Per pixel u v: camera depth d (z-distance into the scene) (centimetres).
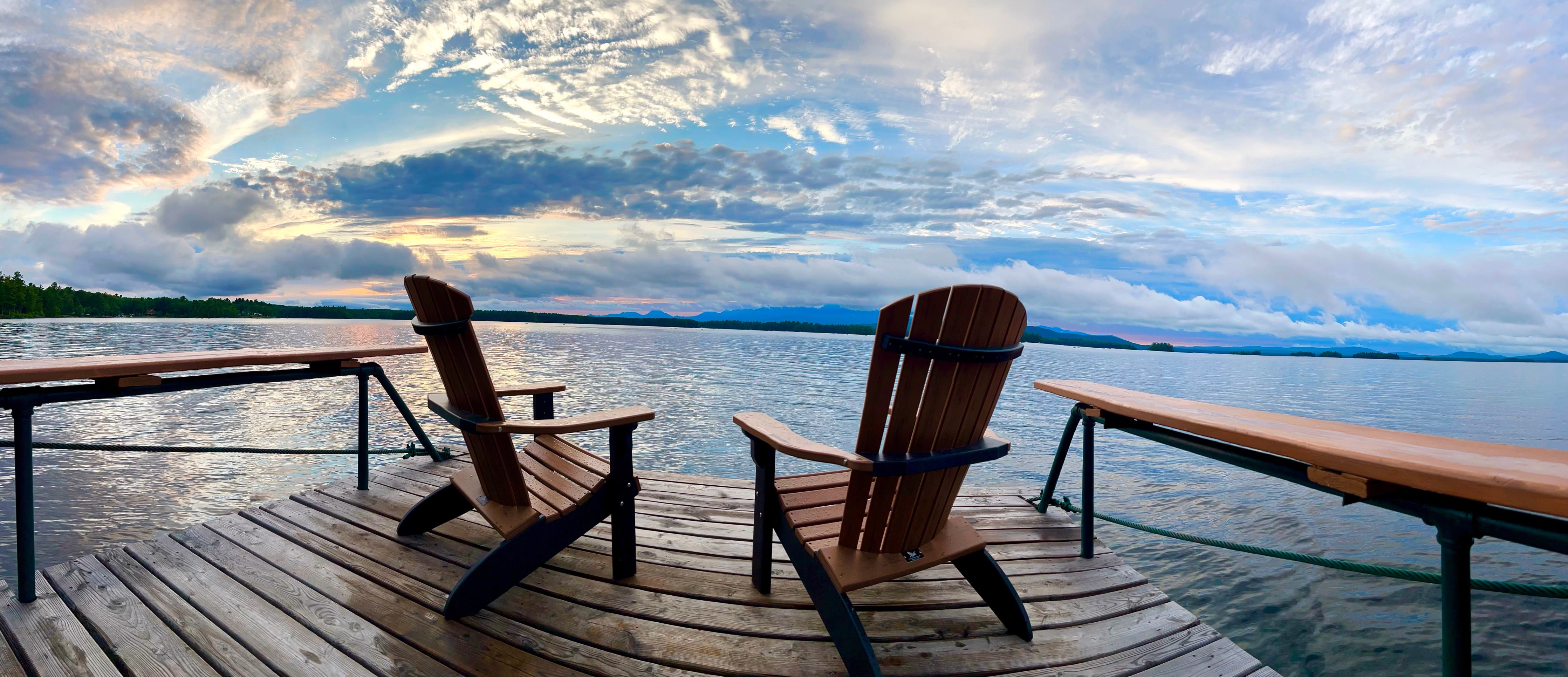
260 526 283
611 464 228
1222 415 193
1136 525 269
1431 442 141
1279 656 366
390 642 190
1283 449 141
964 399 163
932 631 201
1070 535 289
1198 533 610
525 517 205
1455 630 108
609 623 202
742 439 1086
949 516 190
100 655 181
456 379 206
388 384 348
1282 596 445
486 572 203
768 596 221
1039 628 205
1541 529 94
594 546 264
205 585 225
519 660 181
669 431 1154
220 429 1045
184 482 742
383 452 366
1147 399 243
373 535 273
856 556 174
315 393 1523
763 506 219
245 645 188
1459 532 108
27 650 183
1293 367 5459
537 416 294
